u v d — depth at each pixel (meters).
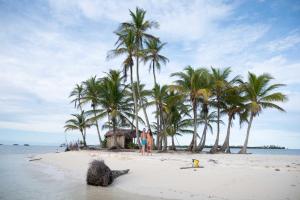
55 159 30.27
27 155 44.38
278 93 36.56
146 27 36.66
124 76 37.41
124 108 42.78
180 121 48.44
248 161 20.36
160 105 40.41
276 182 11.87
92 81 47.62
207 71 37.75
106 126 46.66
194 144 37.84
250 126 38.62
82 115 54.12
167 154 29.55
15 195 12.17
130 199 11.19
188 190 11.97
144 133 25.97
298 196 10.12
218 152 39.69
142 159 20.67
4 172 20.42
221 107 41.94
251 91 38.47
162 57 39.53
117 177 15.25
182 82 38.78
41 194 12.34
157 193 11.95
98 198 11.43
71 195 12.05
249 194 10.77
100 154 28.50
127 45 35.66
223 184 12.20
